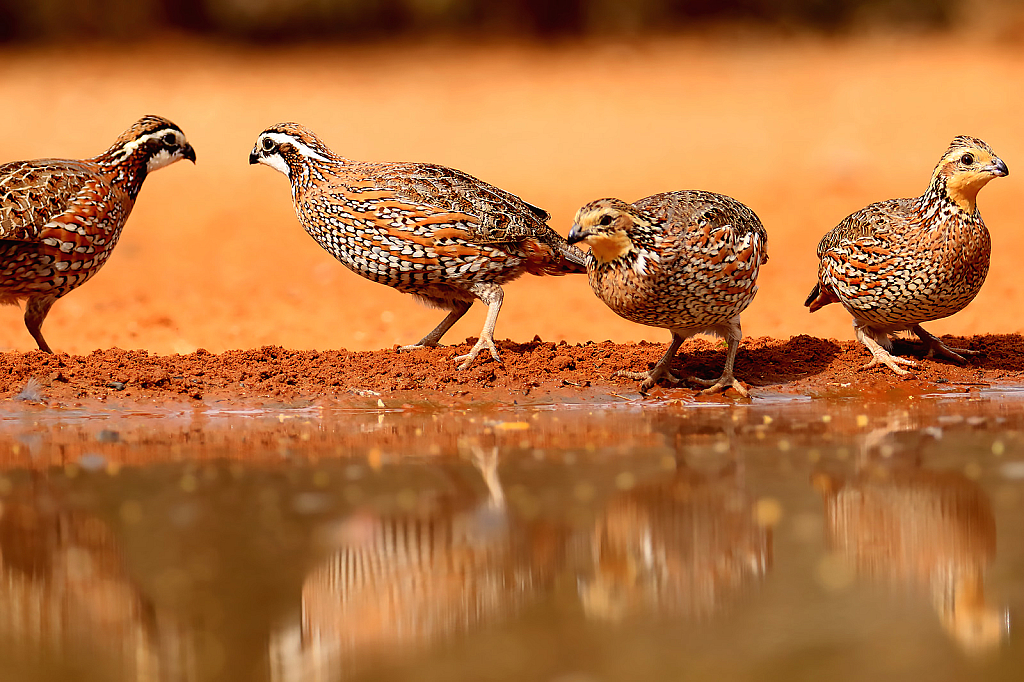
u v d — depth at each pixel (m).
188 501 8.28
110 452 9.73
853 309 12.43
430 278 12.60
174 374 12.16
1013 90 46.09
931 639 6.20
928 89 47.47
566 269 13.07
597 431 10.45
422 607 6.66
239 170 32.94
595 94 49.34
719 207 11.15
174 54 62.19
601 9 69.56
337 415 11.28
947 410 11.21
